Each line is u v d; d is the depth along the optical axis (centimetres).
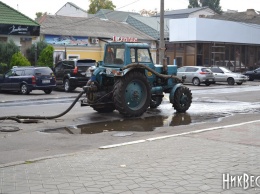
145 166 675
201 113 1459
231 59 4412
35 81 2222
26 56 3284
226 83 3503
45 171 658
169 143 861
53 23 3866
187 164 681
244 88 2819
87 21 4216
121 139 989
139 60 1388
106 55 1409
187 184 574
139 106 1347
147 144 856
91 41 3800
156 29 4481
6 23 3103
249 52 4638
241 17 5603
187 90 1478
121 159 728
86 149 879
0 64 2908
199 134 963
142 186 570
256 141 874
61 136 1029
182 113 1455
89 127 1158
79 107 1603
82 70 2395
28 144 934
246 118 1345
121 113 1317
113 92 1307
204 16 5941
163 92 1509
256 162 690
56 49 3575
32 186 580
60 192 552
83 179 608
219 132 988
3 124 1183
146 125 1195
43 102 1803
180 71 3259
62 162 716
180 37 4059
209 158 721
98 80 1349
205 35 4003
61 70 2472
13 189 568
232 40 4288
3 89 2348
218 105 1717
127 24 4631
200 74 3127
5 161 774
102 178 611
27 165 700
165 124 1215
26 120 1223
